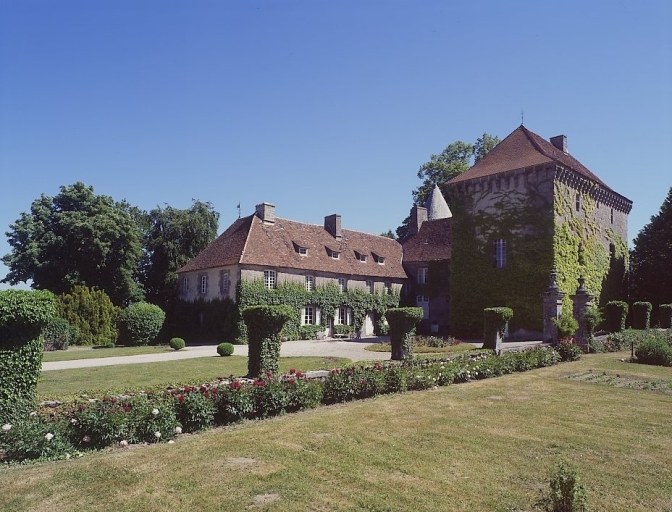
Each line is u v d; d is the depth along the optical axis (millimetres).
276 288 35094
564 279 29781
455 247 33875
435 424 9383
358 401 11797
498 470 6832
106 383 14219
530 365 17656
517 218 30734
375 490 6066
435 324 41188
